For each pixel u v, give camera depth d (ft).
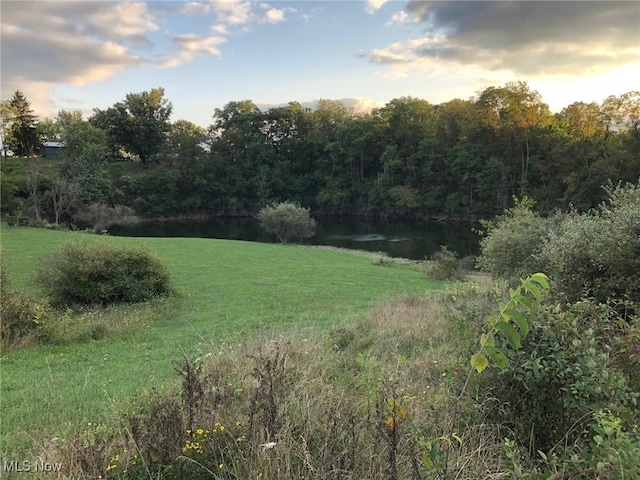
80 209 153.58
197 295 46.32
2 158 207.00
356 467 7.98
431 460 7.03
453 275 64.59
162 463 8.33
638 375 8.34
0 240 81.10
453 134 201.05
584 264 16.75
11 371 22.08
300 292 47.85
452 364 12.92
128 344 27.91
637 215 16.46
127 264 43.78
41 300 34.68
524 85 173.99
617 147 136.67
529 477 7.16
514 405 9.17
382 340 21.20
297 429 9.52
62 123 235.40
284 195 246.27
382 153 225.56
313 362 14.65
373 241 145.18
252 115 255.09
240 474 7.96
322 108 273.13
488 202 174.60
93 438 9.72
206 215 232.94
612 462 5.73
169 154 235.81
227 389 10.77
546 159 161.07
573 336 8.72
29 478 8.83
